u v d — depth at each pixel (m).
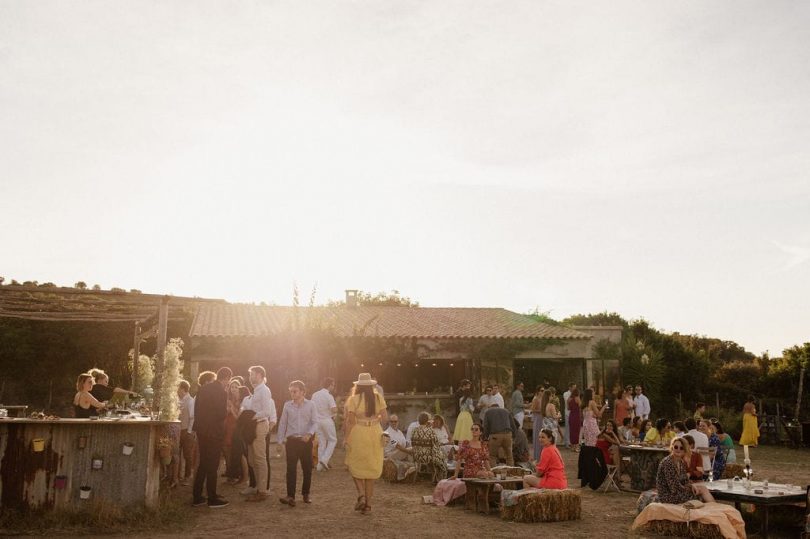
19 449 8.80
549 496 9.88
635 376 30.94
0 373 30.36
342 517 9.77
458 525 9.48
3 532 8.26
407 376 26.27
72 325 30.58
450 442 15.66
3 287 11.32
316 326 24.33
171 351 11.65
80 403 10.95
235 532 8.64
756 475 16.11
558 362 29.59
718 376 37.50
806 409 29.98
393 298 56.59
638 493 12.81
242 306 29.39
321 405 14.88
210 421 10.30
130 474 9.19
